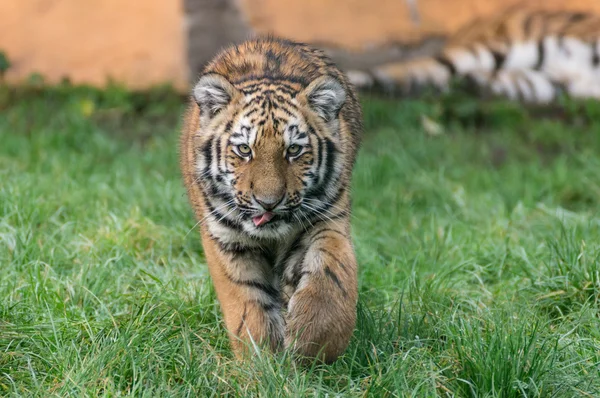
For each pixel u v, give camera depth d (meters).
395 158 15.19
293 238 8.30
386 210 13.08
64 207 11.87
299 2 19.78
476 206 13.23
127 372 7.68
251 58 8.82
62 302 9.06
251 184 7.73
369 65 20.22
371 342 8.22
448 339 8.37
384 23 20.34
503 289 10.03
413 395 7.19
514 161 16.20
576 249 10.18
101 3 19.06
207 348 8.21
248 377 7.60
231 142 7.90
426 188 13.96
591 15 20.66
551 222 12.11
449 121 18.33
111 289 9.63
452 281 10.17
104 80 19.05
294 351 7.87
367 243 11.50
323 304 7.86
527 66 20.31
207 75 8.01
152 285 9.67
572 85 19.97
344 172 8.27
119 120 17.48
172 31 18.97
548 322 8.95
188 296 9.37
